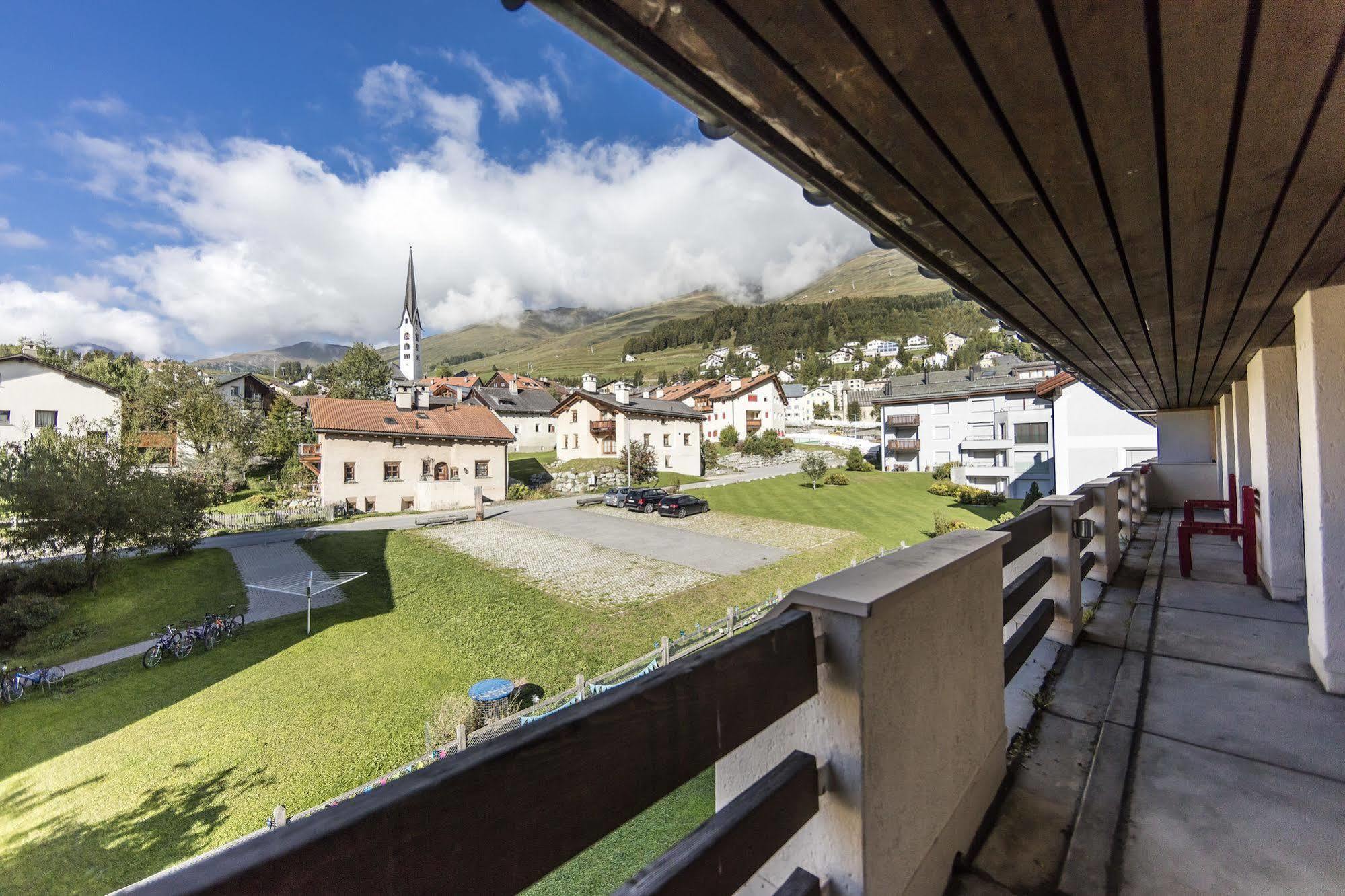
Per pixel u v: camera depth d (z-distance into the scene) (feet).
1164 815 5.91
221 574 51.88
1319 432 8.39
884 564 4.70
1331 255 6.71
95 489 46.57
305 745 26.63
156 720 28.58
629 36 2.79
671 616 43.24
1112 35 3.08
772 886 4.14
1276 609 12.00
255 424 106.22
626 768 2.57
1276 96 3.61
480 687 28.58
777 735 4.09
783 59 3.13
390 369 205.98
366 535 68.28
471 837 1.99
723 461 155.43
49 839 21.56
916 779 4.45
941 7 2.81
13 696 30.32
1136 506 23.27
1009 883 5.12
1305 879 4.98
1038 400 105.50
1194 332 10.94
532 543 65.26
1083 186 4.87
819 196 4.95
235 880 1.35
